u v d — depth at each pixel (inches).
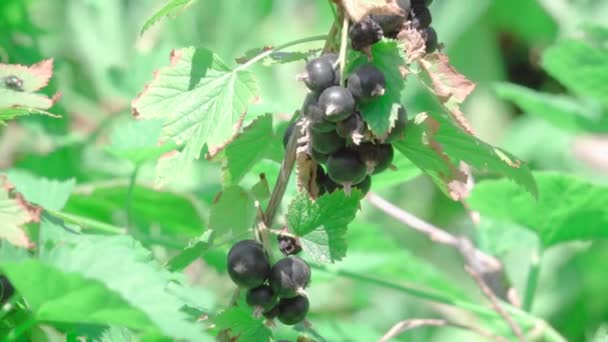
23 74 23.1
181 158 22.5
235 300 23.4
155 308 20.4
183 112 22.5
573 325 41.2
